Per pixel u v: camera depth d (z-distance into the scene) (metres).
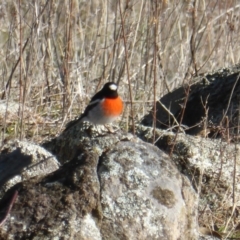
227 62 14.73
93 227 6.71
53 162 8.12
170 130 10.70
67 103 12.40
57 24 13.92
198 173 9.51
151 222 7.00
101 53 14.09
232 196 9.51
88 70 13.29
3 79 13.30
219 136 10.91
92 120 9.54
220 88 12.06
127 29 13.46
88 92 13.05
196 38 14.57
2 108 12.59
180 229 7.26
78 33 14.90
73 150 8.70
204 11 13.55
